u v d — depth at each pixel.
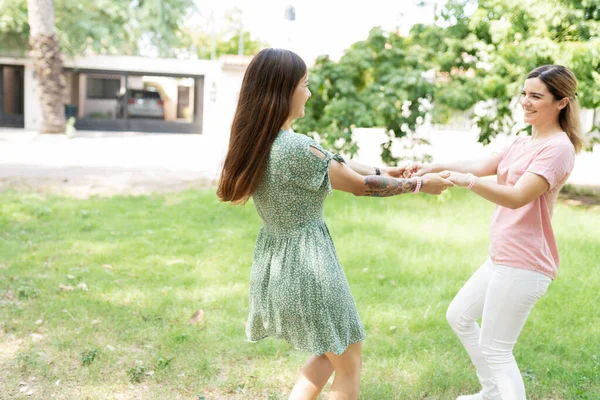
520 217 2.56
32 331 3.88
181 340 3.77
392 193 2.42
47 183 10.04
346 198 8.96
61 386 3.18
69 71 23.72
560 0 8.99
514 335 2.64
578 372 3.41
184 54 29.64
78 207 7.98
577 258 5.75
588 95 8.82
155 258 5.68
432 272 5.38
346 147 9.88
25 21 22.22
